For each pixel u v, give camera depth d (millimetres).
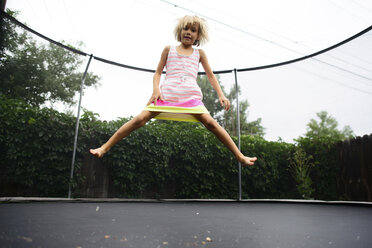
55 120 3291
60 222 1238
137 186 3596
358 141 3236
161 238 887
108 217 1492
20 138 3049
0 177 2947
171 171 3818
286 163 4137
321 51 3199
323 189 3713
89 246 745
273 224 1318
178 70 1474
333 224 1340
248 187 4000
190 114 1387
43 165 3182
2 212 1637
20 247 712
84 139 3520
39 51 3260
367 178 3176
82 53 3371
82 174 3443
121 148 3512
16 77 3213
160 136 3770
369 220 1527
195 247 762
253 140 4027
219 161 3920
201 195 3820
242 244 818
